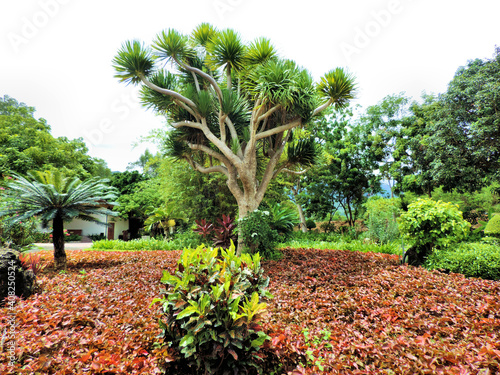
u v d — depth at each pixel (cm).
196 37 834
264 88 643
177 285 214
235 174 796
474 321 275
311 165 876
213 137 758
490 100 1009
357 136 1731
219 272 229
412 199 1512
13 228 692
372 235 1063
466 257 485
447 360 199
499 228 725
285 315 344
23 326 249
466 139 1105
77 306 323
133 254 806
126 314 309
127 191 2036
